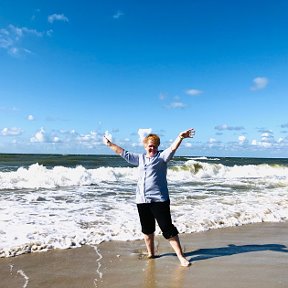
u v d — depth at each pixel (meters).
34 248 5.66
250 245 6.43
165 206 5.07
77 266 4.98
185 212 8.99
